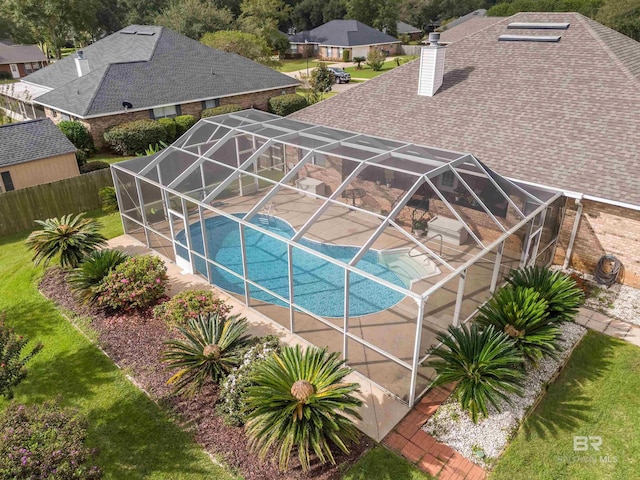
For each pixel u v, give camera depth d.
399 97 20.67
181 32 58.81
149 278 13.24
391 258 10.50
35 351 9.71
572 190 13.57
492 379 8.95
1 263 16.84
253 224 12.09
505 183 13.57
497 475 8.28
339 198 12.06
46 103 31.77
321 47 82.19
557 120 16.05
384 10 89.56
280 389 8.53
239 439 9.10
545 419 9.49
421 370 9.78
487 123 17.22
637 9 53.72
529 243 13.02
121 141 28.36
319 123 21.08
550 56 18.84
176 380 10.41
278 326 12.49
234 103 36.44
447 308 9.83
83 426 7.98
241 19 68.94
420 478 8.22
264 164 15.94
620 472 8.36
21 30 81.06
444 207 11.41
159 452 8.95
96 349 11.94
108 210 20.75
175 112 32.84
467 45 21.81
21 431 7.26
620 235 13.74
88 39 79.19
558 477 8.27
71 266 15.19
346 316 10.48
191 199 13.93
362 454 8.70
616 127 14.87
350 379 10.67
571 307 11.02
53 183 19.78
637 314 12.81
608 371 10.78
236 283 14.73
